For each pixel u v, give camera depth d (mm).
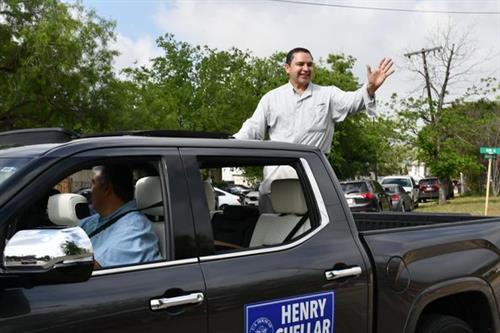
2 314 2002
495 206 26688
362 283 3037
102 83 19547
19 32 17797
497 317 3668
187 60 36562
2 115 18531
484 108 32188
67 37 17562
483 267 3602
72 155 2373
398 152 39188
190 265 2516
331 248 2992
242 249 2744
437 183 35500
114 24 19344
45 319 2074
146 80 35562
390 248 3230
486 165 34375
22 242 1970
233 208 3912
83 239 2049
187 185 2627
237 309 2561
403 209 23109
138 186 2836
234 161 2875
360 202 16016
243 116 35344
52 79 17719
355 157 44656
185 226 2555
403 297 3207
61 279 2045
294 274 2781
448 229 3619
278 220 3391
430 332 3418
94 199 2932
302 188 3121
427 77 29734
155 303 2324
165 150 2635
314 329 2826
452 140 29594
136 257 2689
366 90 4676
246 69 37344
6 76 17891
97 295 2219
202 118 34438
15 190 2199
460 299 3701
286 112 4875
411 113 29391
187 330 2408
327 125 4914
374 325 3109
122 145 2518
